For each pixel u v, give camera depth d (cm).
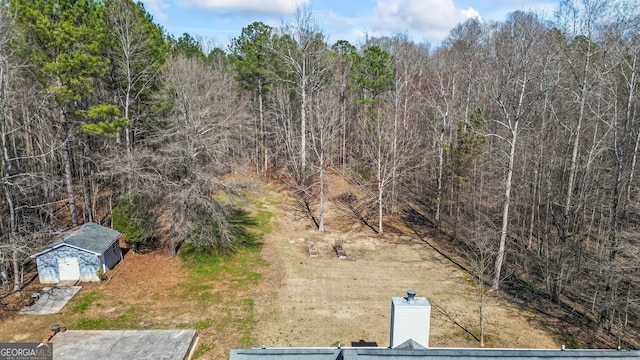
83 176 2481
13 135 2058
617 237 1534
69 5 1981
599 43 1955
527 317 1694
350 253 2370
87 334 1448
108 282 1903
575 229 2114
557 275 1884
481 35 4025
